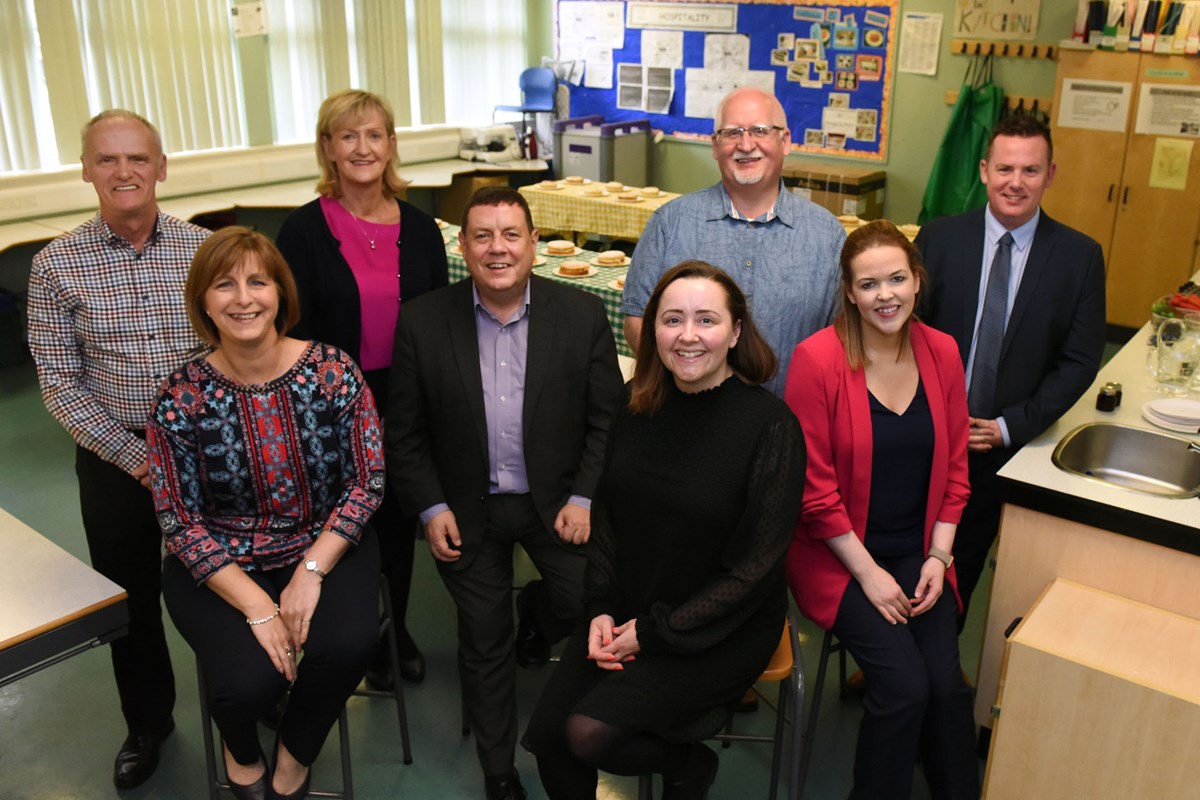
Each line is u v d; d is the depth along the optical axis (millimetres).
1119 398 2605
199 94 6000
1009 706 2078
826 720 2666
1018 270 2424
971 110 6168
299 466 2104
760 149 2344
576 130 7172
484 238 2203
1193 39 5051
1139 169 5414
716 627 1904
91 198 5605
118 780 2436
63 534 3600
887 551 2211
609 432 2088
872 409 2137
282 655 1978
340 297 2486
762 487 1886
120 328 2207
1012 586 2318
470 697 2352
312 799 2363
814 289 2420
